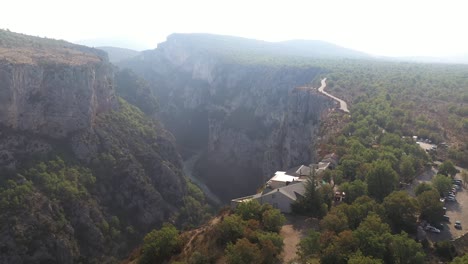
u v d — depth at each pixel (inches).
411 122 4744.1
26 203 3494.1
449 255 2097.7
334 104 5487.2
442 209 2476.6
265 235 2065.7
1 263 3154.5
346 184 2736.2
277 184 3120.1
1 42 5004.9
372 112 4798.2
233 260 1824.6
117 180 4714.6
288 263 1967.3
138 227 4522.6
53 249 3422.7
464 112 4958.2
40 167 4010.8
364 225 2027.6
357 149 3440.0
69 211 3850.9
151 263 2313.0
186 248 2317.9
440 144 4097.0
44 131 4402.1
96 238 3882.9
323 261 1820.9
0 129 3902.6
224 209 3117.6
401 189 2979.8
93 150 4741.6
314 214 2571.4
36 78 4266.7
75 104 4680.1
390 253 1870.1
